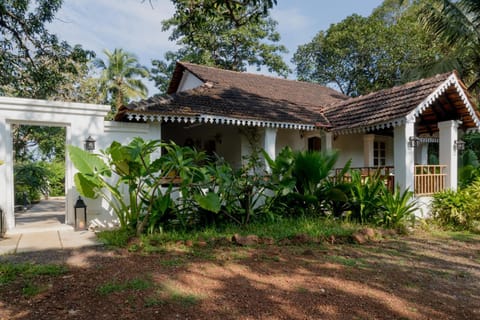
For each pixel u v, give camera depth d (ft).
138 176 23.71
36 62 43.96
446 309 12.53
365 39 85.30
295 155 30.12
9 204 25.94
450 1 47.44
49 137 68.74
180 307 12.10
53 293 13.26
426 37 75.00
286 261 18.04
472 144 56.34
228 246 20.88
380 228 26.53
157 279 14.82
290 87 55.62
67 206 28.22
